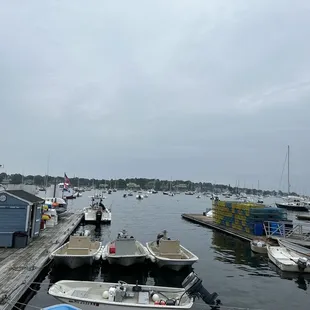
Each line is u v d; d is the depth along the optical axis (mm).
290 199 84625
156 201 102062
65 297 9531
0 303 8938
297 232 24812
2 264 12773
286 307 11039
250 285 13406
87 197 107125
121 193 163125
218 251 20516
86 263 14367
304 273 15117
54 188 39781
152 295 10055
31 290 11398
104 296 10078
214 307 10719
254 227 24875
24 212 16531
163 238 17766
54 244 17016
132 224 36219
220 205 33406
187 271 15008
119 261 14383
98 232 28578
